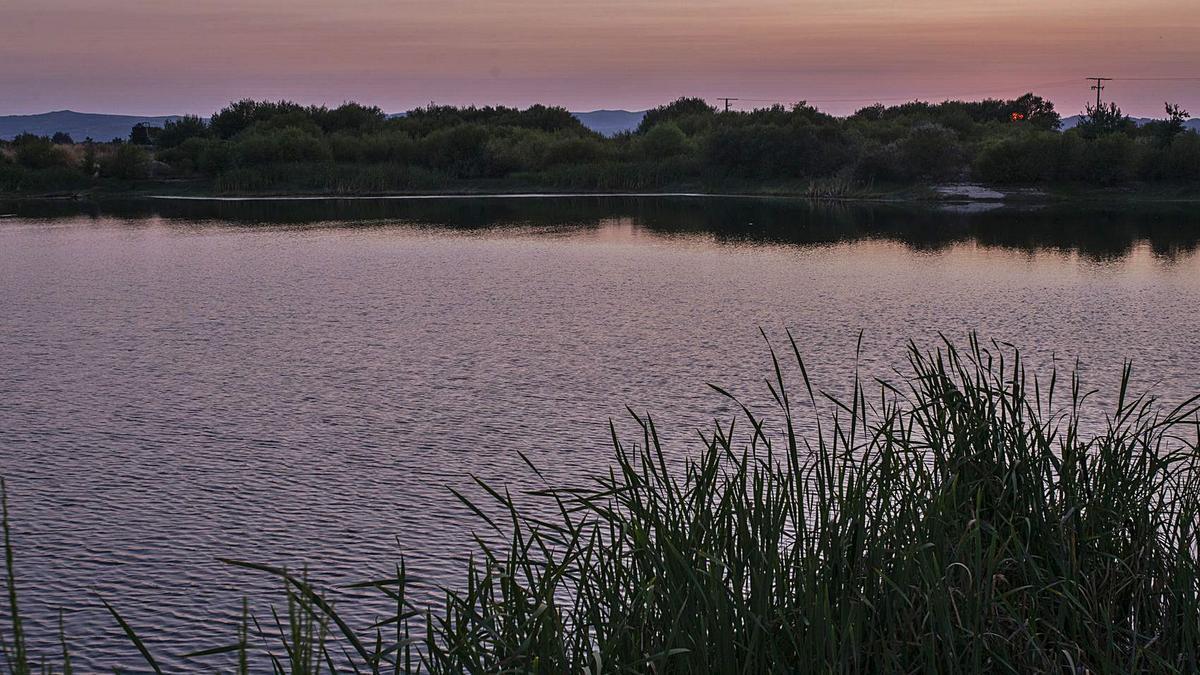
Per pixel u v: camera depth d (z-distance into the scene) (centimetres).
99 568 740
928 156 5544
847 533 418
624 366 1413
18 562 748
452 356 1492
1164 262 2706
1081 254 2912
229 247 3181
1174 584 436
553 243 3303
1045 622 417
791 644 395
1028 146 5356
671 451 991
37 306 2003
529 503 856
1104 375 1327
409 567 738
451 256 2919
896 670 380
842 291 2184
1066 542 460
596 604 412
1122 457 516
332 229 3844
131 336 1670
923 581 413
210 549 773
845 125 7688
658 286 2273
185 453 1010
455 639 386
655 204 5156
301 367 1416
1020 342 1580
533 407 1185
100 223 4128
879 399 1180
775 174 6044
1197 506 491
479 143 6700
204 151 6506
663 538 402
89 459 991
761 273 2508
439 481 921
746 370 1380
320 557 758
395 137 6925
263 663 609
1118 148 5203
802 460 908
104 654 622
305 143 6531
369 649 622
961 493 484
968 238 3394
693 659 371
